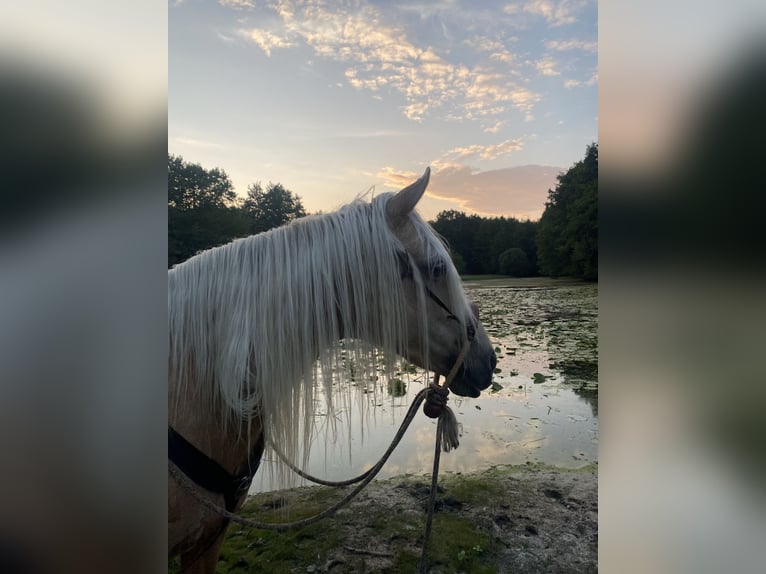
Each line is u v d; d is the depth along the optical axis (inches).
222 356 39.2
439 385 47.6
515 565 74.2
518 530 83.4
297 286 41.2
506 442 115.1
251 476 44.7
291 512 91.1
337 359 43.5
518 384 136.0
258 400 40.1
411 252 44.5
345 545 79.9
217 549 46.8
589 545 78.2
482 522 85.6
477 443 115.7
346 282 42.7
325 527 85.2
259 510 92.6
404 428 44.5
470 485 98.4
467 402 135.5
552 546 78.2
